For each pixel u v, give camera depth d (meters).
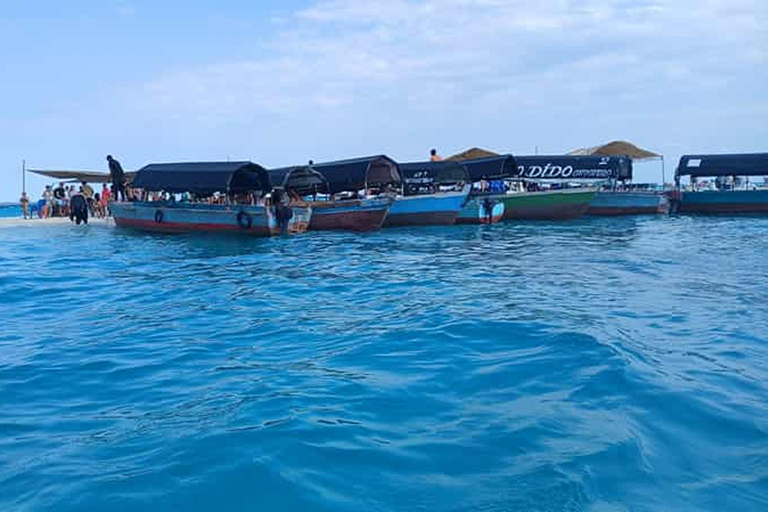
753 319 8.57
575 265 14.77
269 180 24.64
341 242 21.52
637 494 3.67
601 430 4.58
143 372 6.59
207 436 4.60
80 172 35.62
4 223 31.14
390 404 5.26
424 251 18.47
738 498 3.63
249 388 5.85
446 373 6.15
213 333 8.42
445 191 28.97
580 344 6.96
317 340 7.84
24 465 4.27
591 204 33.84
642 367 6.10
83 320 9.56
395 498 3.66
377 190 28.83
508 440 4.43
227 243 21.44
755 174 33.28
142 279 13.66
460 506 3.56
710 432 4.55
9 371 6.73
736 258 15.91
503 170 29.06
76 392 5.96
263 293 11.59
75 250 19.73
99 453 4.43
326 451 4.27
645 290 11.09
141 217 25.94
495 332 7.81
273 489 3.77
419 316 9.05
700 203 35.16
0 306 10.85
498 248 19.03
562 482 3.79
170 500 3.69
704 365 6.28
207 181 23.31
